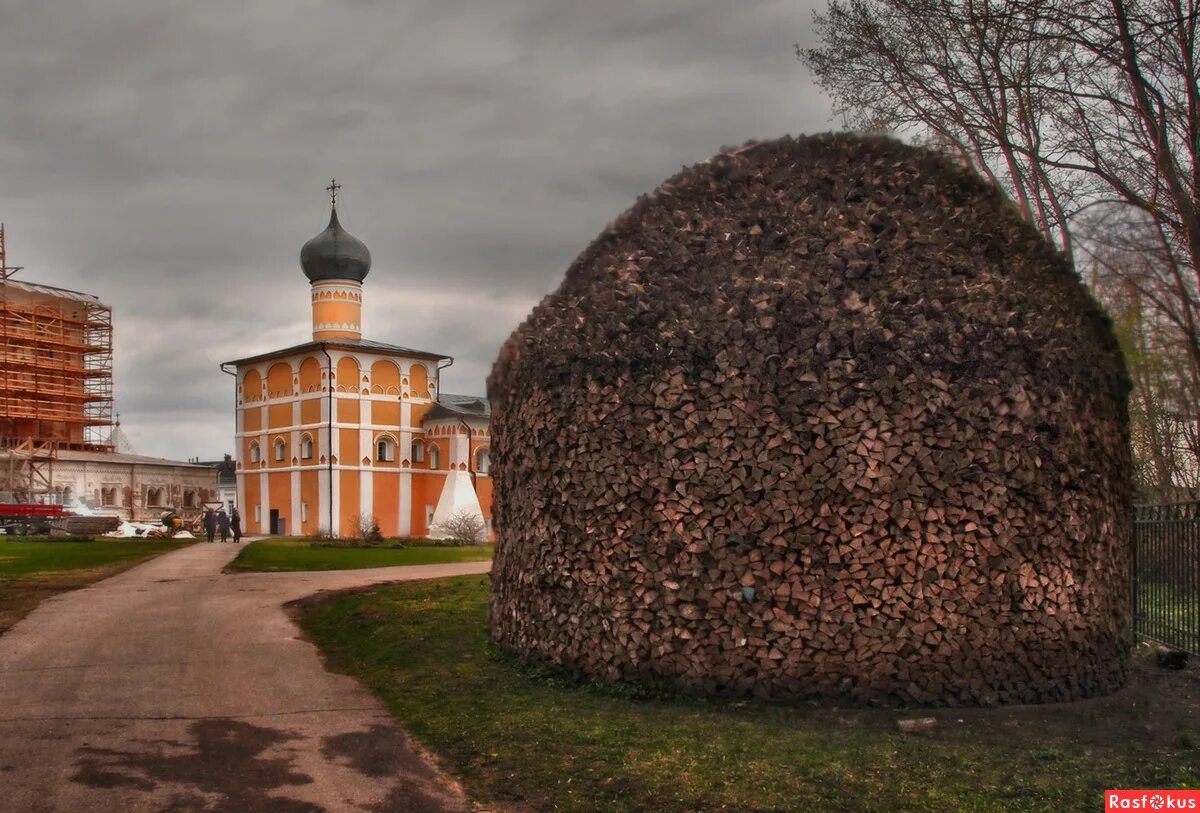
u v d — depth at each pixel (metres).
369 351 58.66
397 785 6.84
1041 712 8.38
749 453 8.81
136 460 63.31
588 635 9.34
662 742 7.48
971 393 8.70
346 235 61.62
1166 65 11.29
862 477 8.59
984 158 15.87
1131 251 7.08
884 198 9.73
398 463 59.41
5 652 11.30
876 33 17.36
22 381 60.19
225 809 6.36
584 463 9.50
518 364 10.55
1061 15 11.59
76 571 21.06
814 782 6.59
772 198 9.98
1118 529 9.56
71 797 6.48
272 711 8.77
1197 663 10.46
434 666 10.42
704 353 9.05
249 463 62.44
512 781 6.84
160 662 10.85
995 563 8.63
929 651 8.52
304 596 16.75
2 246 59.94
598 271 10.38
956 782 6.56
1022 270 9.41
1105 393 9.38
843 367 8.73
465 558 28.27
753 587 8.70
